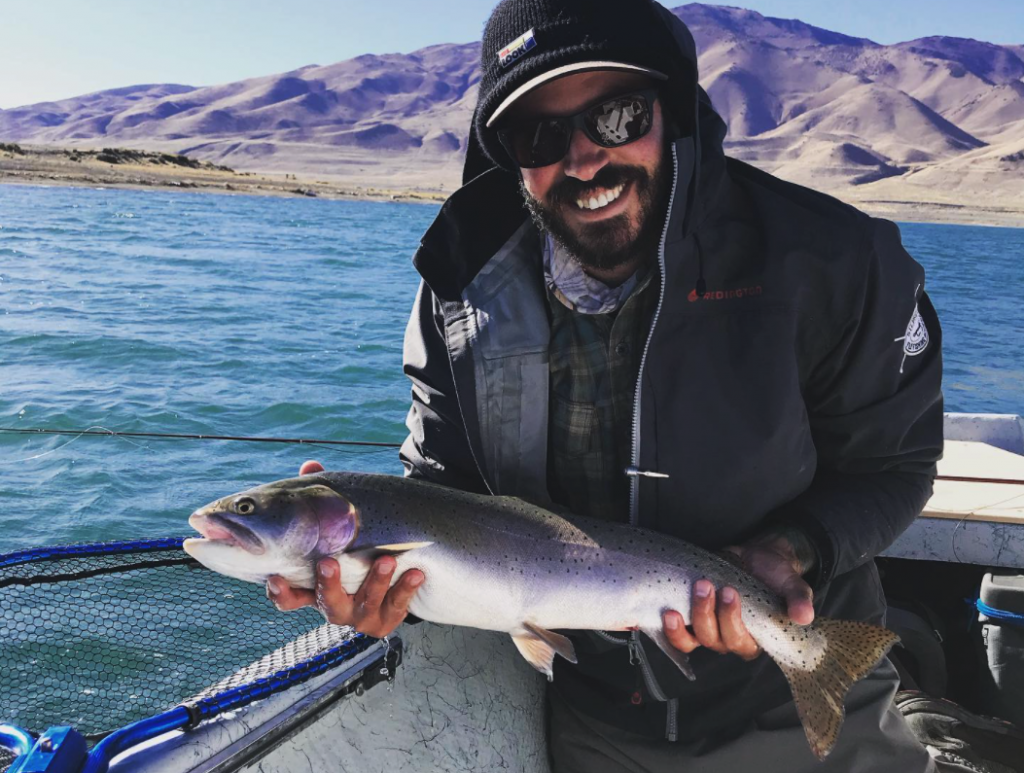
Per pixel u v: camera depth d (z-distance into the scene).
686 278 0.79
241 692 0.78
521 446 0.87
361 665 0.87
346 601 0.79
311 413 3.81
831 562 0.82
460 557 0.82
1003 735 1.10
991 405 4.91
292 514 0.79
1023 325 8.14
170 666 1.18
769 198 0.82
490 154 0.86
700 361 0.80
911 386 0.84
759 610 0.81
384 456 3.10
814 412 0.86
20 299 6.25
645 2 0.76
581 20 0.75
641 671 0.89
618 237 0.79
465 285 0.86
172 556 0.97
